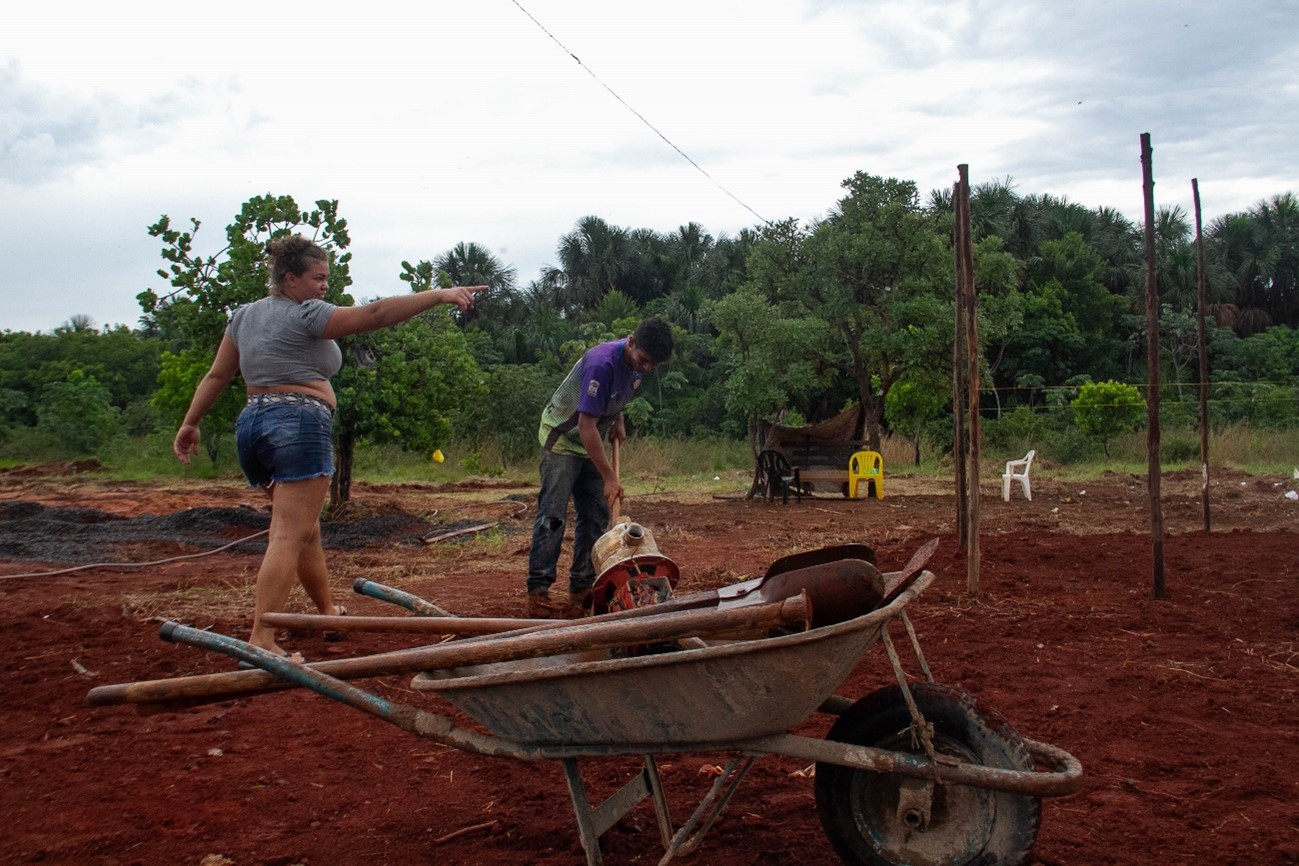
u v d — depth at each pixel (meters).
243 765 4.35
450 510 14.48
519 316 60.16
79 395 26.59
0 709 5.10
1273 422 26.09
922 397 22.39
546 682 3.09
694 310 51.28
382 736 4.73
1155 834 3.60
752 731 3.07
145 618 6.98
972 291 7.73
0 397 31.94
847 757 3.02
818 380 19.23
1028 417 25.44
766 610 3.02
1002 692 5.30
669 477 21.20
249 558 10.14
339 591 8.13
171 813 3.84
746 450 25.33
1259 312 53.56
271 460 5.26
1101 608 7.33
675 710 3.05
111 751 4.50
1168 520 13.06
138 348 39.47
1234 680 5.55
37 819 3.79
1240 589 8.02
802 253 18.36
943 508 15.06
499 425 24.89
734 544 10.98
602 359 6.18
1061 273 45.75
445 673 3.49
